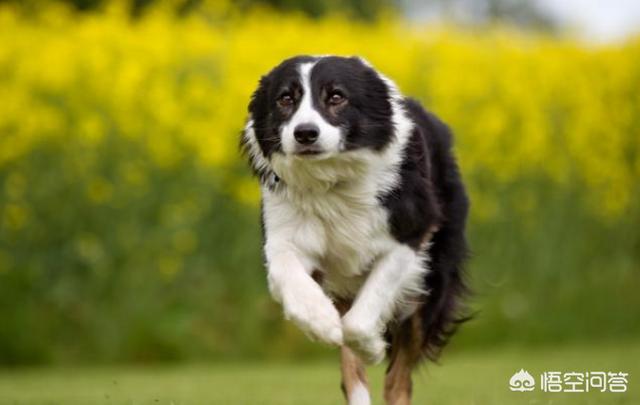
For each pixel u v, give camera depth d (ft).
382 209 21.45
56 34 47.52
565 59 53.83
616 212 52.16
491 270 47.85
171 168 44.62
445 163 24.23
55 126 43.37
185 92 45.65
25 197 42.98
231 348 44.32
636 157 54.24
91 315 42.86
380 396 32.40
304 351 45.09
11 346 41.91
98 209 43.37
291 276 20.67
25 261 43.01
